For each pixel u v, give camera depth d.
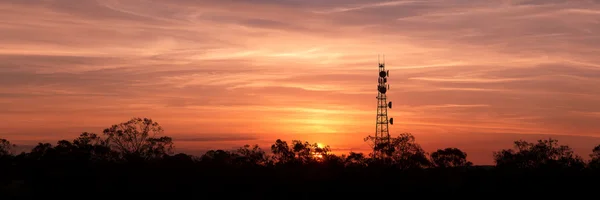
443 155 117.44
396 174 112.44
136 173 106.31
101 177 105.94
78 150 110.25
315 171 113.12
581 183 108.88
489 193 108.94
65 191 104.50
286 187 109.50
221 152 115.75
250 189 108.94
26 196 102.56
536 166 113.81
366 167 115.56
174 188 106.00
